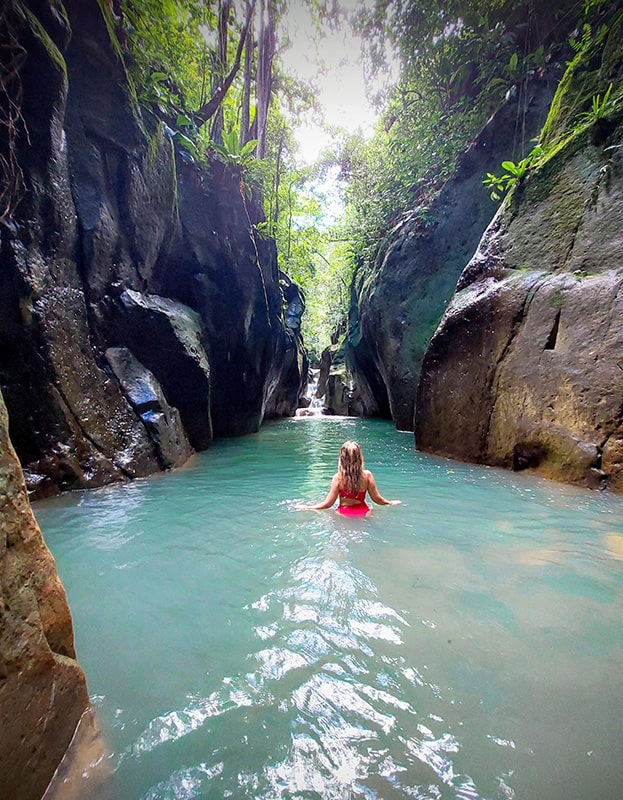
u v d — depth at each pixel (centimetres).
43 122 459
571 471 480
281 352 1409
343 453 396
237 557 286
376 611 213
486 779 121
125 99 611
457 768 125
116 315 600
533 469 529
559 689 157
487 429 596
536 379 532
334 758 129
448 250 1027
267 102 1266
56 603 138
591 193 550
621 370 451
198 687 161
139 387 589
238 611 217
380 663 173
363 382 1688
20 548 126
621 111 536
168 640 192
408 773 123
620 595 227
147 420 576
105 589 242
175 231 793
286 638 192
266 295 1202
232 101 1314
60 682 130
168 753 131
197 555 290
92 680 164
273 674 168
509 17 943
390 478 518
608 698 152
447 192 1048
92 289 554
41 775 115
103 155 580
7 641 112
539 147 653
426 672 167
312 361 2978
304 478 541
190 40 1020
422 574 254
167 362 685
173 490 473
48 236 475
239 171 995
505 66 907
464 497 430
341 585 241
